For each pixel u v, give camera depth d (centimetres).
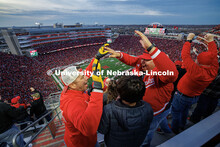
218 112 214
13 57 4459
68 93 158
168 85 172
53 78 3834
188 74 214
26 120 639
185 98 239
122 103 137
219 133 175
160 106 189
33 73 3906
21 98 2377
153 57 136
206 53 196
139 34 147
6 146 321
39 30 6619
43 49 6162
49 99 1531
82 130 118
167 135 289
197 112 303
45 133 407
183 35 7400
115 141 142
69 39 8250
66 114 148
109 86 204
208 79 200
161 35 8450
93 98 127
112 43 8462
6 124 314
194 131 179
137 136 140
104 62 5341
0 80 2975
